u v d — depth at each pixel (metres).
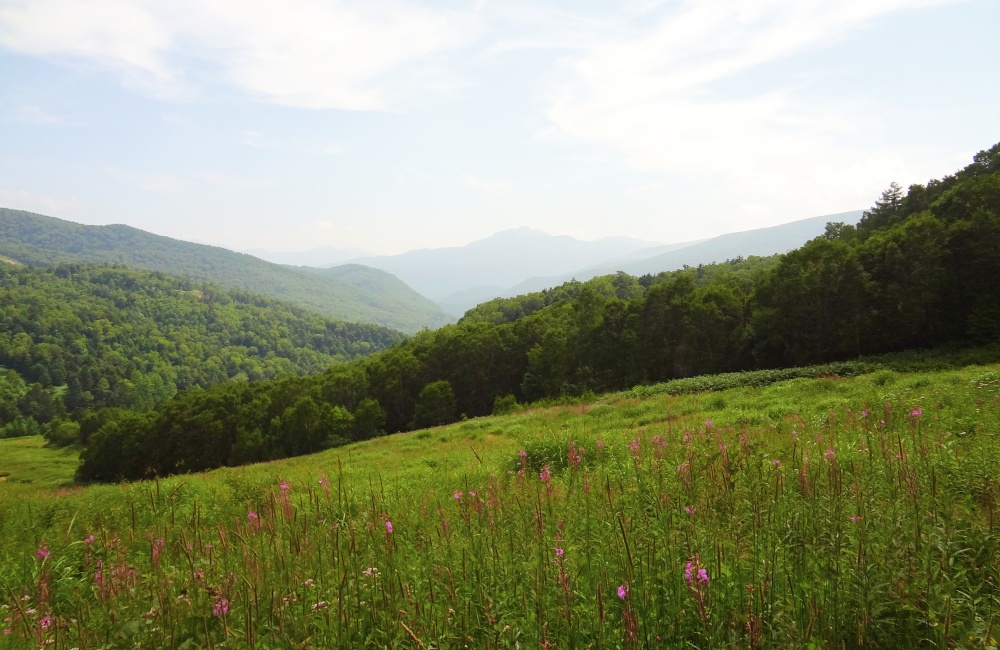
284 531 5.64
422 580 4.33
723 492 5.40
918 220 38.41
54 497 15.91
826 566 3.74
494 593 3.89
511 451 14.33
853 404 14.34
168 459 61.19
